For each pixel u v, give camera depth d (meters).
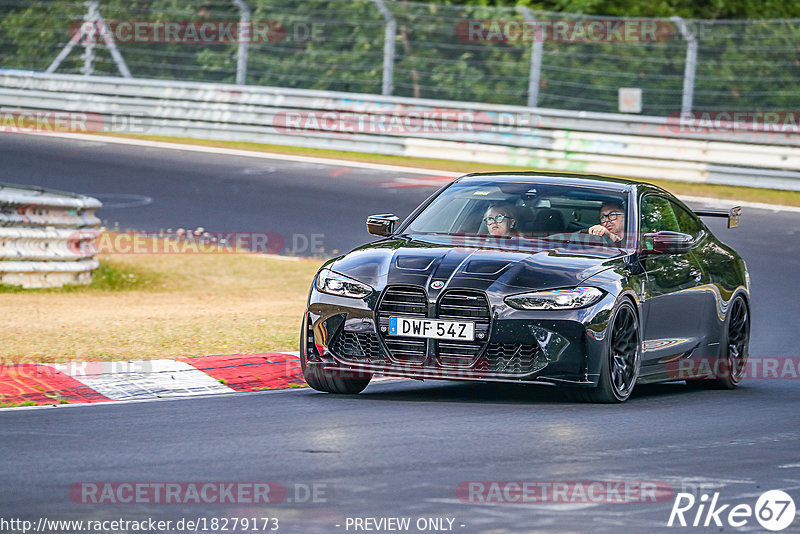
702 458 18.58
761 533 14.28
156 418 21.52
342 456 18.06
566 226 25.91
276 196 63.62
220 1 98.50
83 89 84.56
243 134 81.25
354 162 74.38
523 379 23.03
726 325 28.66
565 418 22.05
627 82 92.44
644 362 25.41
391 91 79.69
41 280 43.19
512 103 92.88
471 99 93.69
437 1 95.69
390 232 26.56
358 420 21.41
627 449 19.12
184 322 34.12
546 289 23.28
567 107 92.75
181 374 26.20
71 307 37.97
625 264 24.98
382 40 93.75
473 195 27.08
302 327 24.73
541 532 13.98
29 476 16.52
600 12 94.25
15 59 102.06
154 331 32.09
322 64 97.25
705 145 69.88
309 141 79.56
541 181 27.42
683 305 26.83
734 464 18.17
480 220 26.17
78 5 92.62
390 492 15.77
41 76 85.56
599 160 72.06
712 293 28.11
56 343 29.50
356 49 96.56
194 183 66.62
